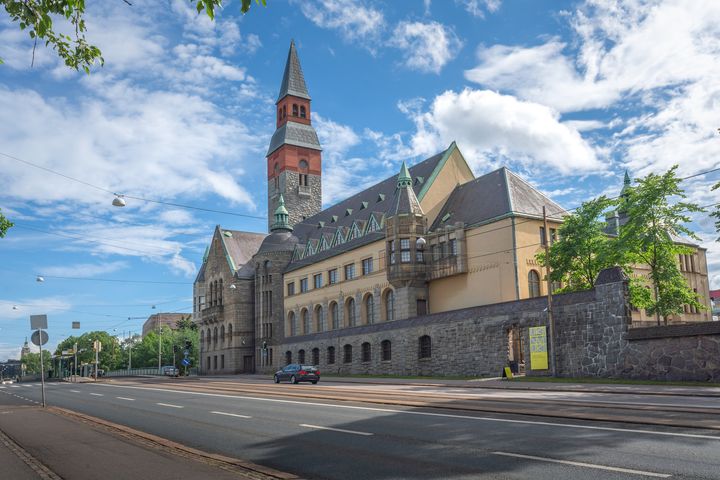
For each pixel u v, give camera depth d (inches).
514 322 1531.7
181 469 387.2
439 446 444.5
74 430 636.7
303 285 2878.9
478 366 1627.7
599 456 381.4
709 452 381.4
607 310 1304.1
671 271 1540.4
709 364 1099.9
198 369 3745.1
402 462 396.8
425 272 2112.5
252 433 565.0
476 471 358.9
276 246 3097.9
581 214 1665.8
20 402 1208.8
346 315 2514.8
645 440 427.8
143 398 1144.8
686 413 577.6
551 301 1439.5
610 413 585.0
